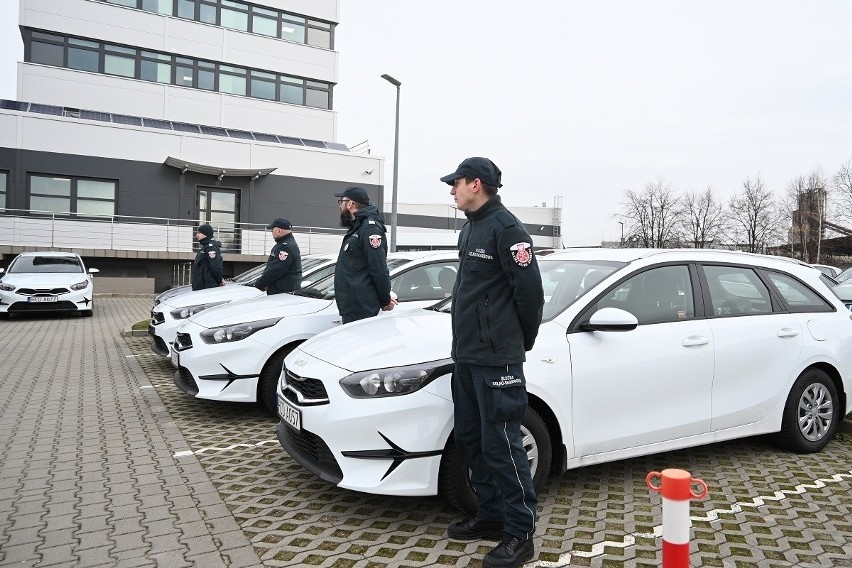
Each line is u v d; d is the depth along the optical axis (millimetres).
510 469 2846
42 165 20141
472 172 2900
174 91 24109
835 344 4547
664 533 1913
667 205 47688
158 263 22016
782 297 4512
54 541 3072
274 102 26266
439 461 3195
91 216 20969
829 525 3318
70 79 22234
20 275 13398
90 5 22594
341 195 5164
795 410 4355
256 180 23891
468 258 2918
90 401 6051
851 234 43344
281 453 4539
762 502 3619
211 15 25016
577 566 2867
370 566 2855
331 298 5914
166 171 22125
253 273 9945
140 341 10133
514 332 2857
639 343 3713
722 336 4027
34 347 9398
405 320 4051
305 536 3168
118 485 3857
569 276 4055
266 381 5332
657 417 3750
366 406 3184
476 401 3002
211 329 5301
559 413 3414
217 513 3447
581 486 3875
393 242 19672
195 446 4688
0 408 5750
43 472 4070
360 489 3148
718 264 4336
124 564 2852
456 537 3102
